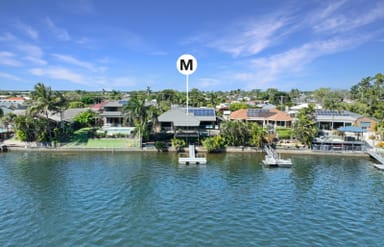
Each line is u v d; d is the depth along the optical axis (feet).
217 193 124.47
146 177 148.05
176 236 86.38
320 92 508.53
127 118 248.93
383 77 405.59
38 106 218.18
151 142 225.56
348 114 275.80
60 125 248.32
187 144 222.28
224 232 89.15
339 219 99.30
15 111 298.76
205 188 131.13
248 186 134.72
